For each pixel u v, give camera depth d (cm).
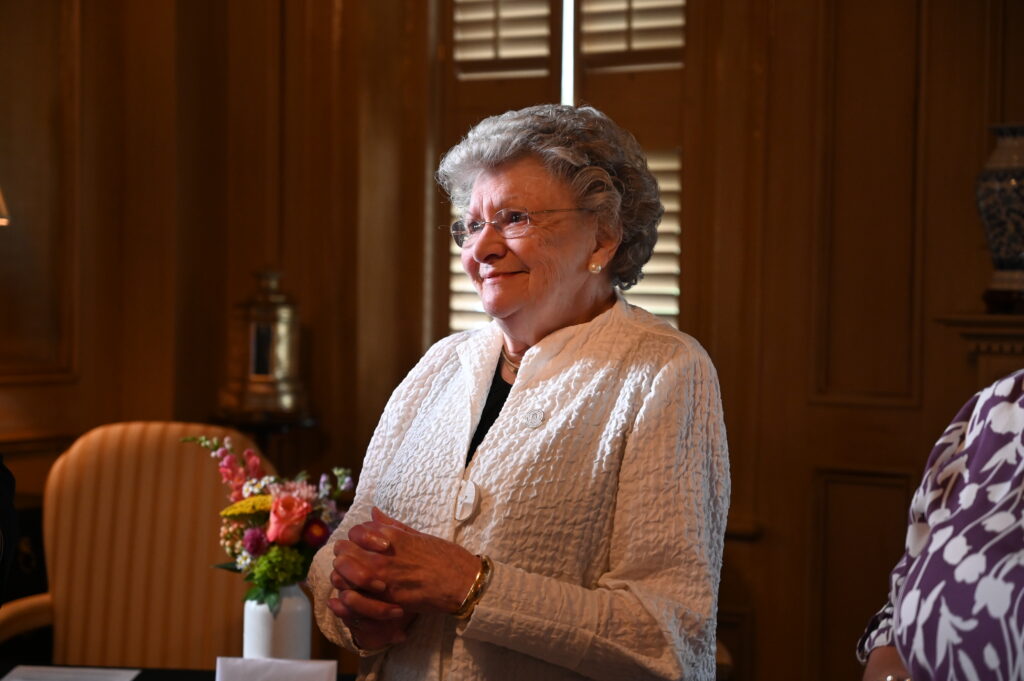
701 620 114
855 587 265
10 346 278
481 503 122
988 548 97
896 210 260
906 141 258
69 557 224
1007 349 222
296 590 177
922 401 258
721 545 124
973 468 103
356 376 300
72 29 286
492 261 129
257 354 280
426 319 314
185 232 297
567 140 128
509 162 129
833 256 266
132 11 294
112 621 223
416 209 311
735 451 276
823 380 268
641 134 288
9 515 135
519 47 300
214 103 305
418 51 307
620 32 289
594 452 122
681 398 122
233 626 223
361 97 296
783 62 267
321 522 176
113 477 227
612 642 112
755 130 272
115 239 299
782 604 272
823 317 266
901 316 260
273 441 307
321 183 301
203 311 306
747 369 275
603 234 132
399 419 144
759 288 271
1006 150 226
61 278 289
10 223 276
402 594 113
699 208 282
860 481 264
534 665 119
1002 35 248
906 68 258
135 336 299
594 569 121
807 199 266
